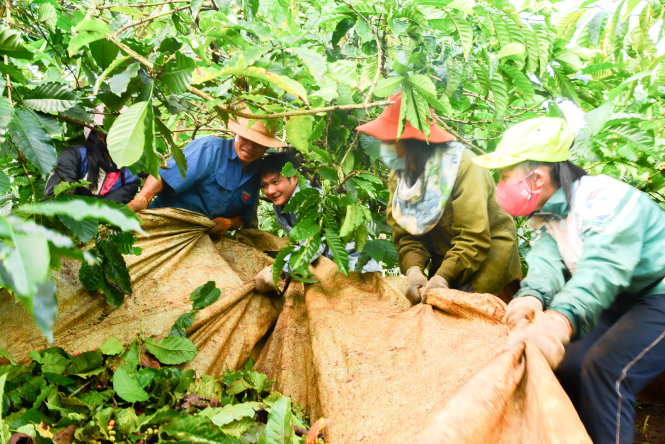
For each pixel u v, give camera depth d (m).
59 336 2.38
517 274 2.74
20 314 2.35
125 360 2.21
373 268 3.16
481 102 2.97
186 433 1.70
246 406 1.98
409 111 2.20
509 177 1.95
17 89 1.74
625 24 2.44
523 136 1.91
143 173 2.92
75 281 2.56
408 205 2.67
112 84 1.67
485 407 1.43
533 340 1.60
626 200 1.71
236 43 1.98
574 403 1.87
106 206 0.73
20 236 0.66
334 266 2.99
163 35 2.40
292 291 2.91
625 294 1.86
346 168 2.93
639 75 2.34
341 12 2.43
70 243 0.70
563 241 1.86
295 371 2.49
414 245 2.78
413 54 2.37
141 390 1.96
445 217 2.65
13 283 0.63
